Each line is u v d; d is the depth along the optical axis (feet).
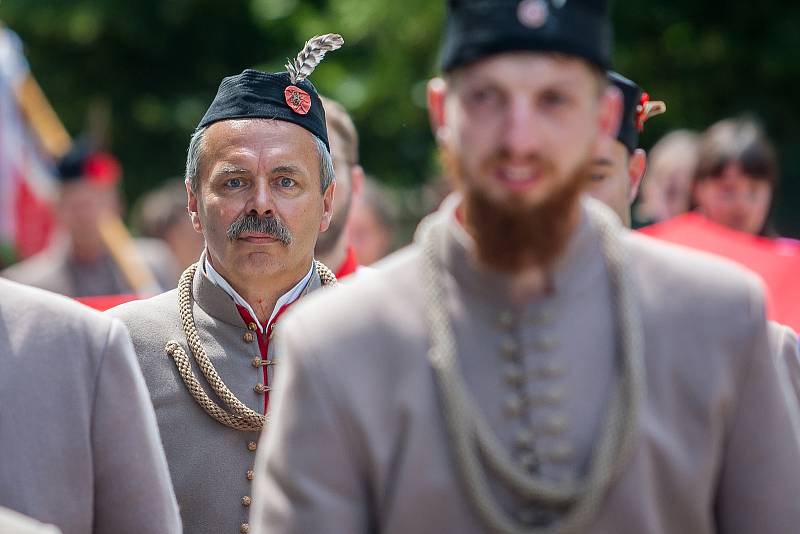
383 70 90.12
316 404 20.38
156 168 109.29
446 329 20.59
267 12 98.27
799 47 84.28
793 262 38.40
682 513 20.39
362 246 54.24
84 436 24.85
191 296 30.81
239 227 29.55
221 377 29.96
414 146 97.45
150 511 25.39
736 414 20.65
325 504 20.27
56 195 61.77
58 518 24.52
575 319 20.74
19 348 24.68
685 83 86.12
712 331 20.47
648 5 84.99
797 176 87.30
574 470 20.33
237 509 29.14
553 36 19.72
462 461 20.04
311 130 30.50
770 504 20.62
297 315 21.08
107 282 62.03
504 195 19.81
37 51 108.47
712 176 43.93
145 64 110.42
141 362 29.73
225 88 30.48
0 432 24.22
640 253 21.12
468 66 19.99
